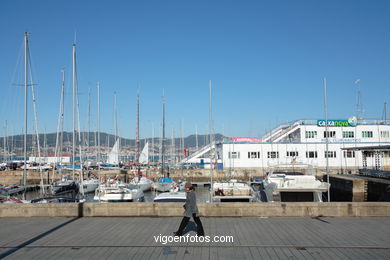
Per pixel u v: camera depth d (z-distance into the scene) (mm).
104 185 34094
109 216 13305
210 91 30797
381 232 10602
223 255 8445
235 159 60438
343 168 59062
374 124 63156
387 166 53312
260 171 56312
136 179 45469
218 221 12305
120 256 8438
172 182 42625
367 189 34312
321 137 62688
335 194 39531
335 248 9000
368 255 8422
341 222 12016
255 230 10914
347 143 60625
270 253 8586
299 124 63312
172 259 8180
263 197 24688
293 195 21812
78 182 41094
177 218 12930
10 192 36125
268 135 66125
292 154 60125
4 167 70188
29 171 58344
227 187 25156
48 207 13406
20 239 10062
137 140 56656
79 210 13375
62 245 9414
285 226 11453
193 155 70250
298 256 8352
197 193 45469
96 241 9781
